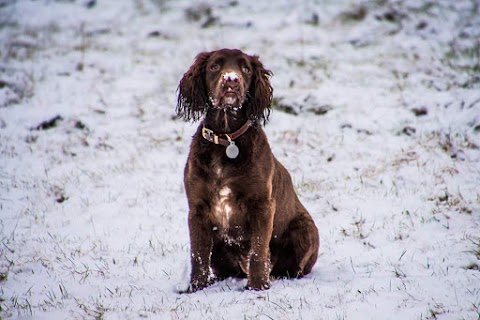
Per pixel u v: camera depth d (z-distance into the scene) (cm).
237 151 553
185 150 991
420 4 1672
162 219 780
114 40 1653
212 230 576
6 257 659
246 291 544
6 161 951
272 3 1812
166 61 1458
